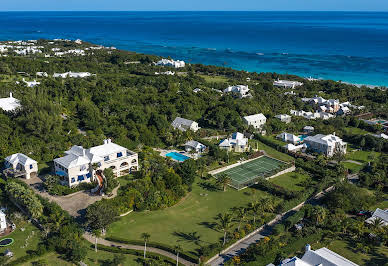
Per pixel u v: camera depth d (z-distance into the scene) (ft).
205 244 306.55
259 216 352.28
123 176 424.87
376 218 330.13
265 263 276.21
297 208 375.86
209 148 525.75
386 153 554.87
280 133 635.25
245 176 453.58
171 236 316.81
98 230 304.09
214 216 354.95
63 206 351.87
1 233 310.45
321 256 263.70
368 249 300.81
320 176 458.50
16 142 453.17
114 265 267.39
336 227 328.08
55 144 472.03
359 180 441.68
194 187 417.69
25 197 326.65
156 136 546.67
